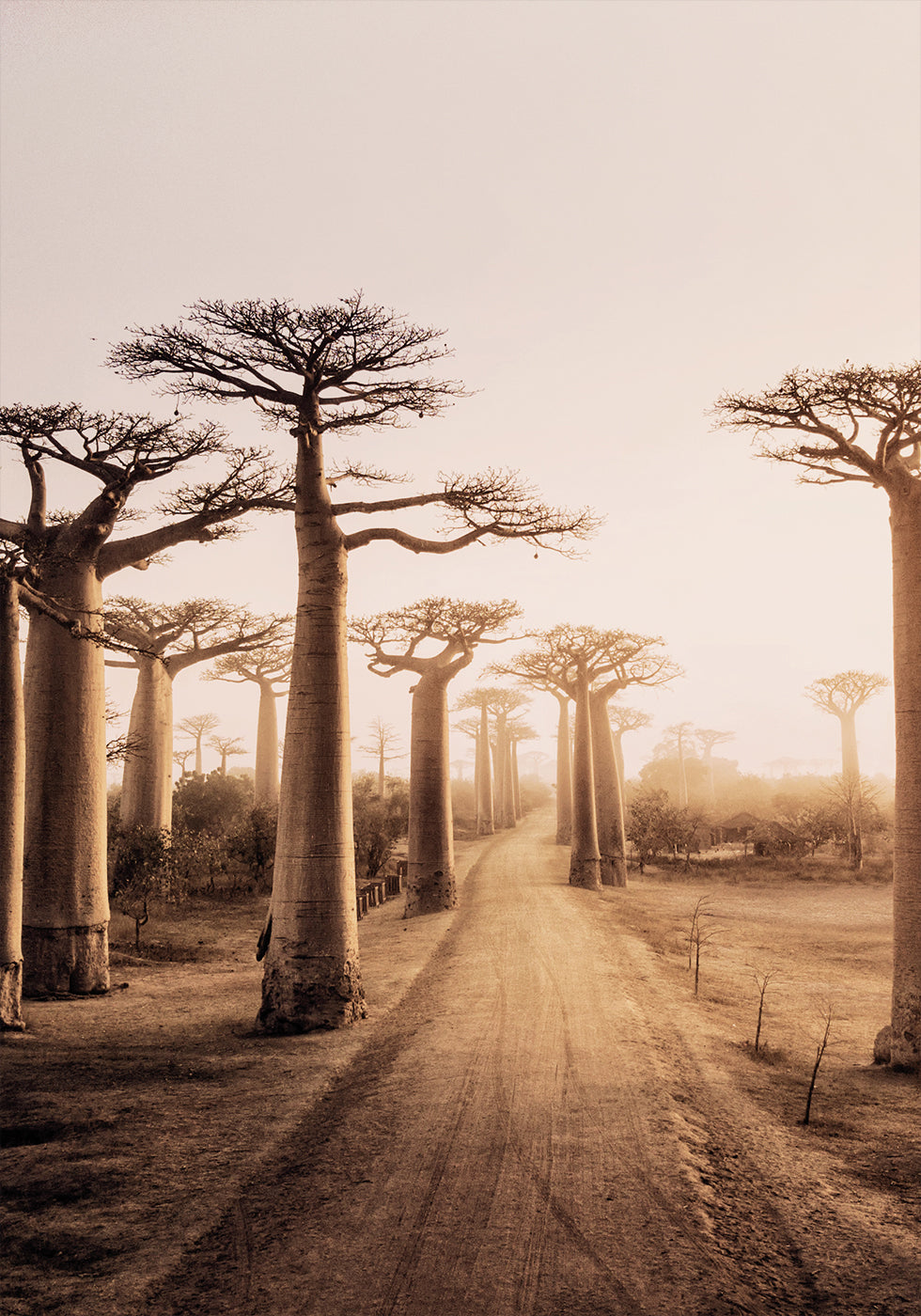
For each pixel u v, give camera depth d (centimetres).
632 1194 663
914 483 1176
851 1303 514
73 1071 1008
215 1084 965
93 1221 624
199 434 1478
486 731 6662
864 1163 740
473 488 1420
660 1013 1316
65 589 1516
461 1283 539
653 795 4966
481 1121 832
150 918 2423
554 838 5709
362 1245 589
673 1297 518
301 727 1341
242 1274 550
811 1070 1069
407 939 2098
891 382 1109
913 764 1127
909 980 1095
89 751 1539
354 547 1437
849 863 4056
